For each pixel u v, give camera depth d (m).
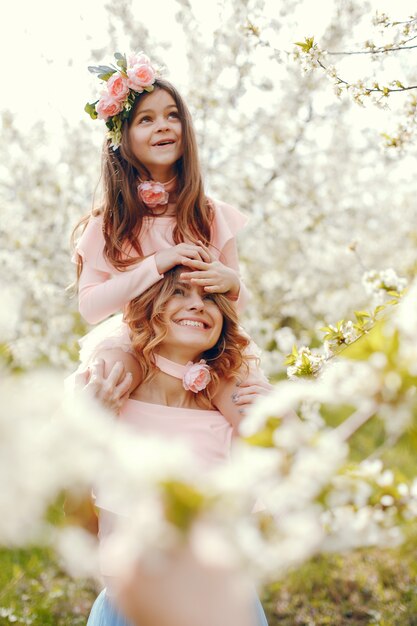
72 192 5.99
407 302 0.89
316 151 6.54
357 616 3.65
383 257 6.89
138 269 2.81
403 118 2.69
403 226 7.01
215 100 5.96
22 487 0.67
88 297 2.92
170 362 2.71
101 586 3.94
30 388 0.73
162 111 3.11
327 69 2.62
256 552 0.74
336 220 6.69
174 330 2.69
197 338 2.69
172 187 3.18
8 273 5.61
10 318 0.76
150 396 2.70
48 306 5.65
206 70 5.94
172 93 3.15
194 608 0.69
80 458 0.71
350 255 6.54
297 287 6.52
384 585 3.87
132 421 2.62
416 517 1.09
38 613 3.65
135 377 2.70
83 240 3.10
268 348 6.48
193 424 2.64
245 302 2.98
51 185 5.93
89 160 6.05
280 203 6.54
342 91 2.61
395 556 3.88
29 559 4.11
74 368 5.56
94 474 0.72
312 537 0.82
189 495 0.73
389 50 2.53
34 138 6.02
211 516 0.74
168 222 3.08
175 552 0.72
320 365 2.37
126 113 3.11
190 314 2.69
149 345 2.68
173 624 0.68
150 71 3.07
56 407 0.75
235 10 5.75
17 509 0.67
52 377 0.76
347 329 2.48
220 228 3.19
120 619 2.32
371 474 1.10
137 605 0.70
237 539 0.74
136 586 0.71
